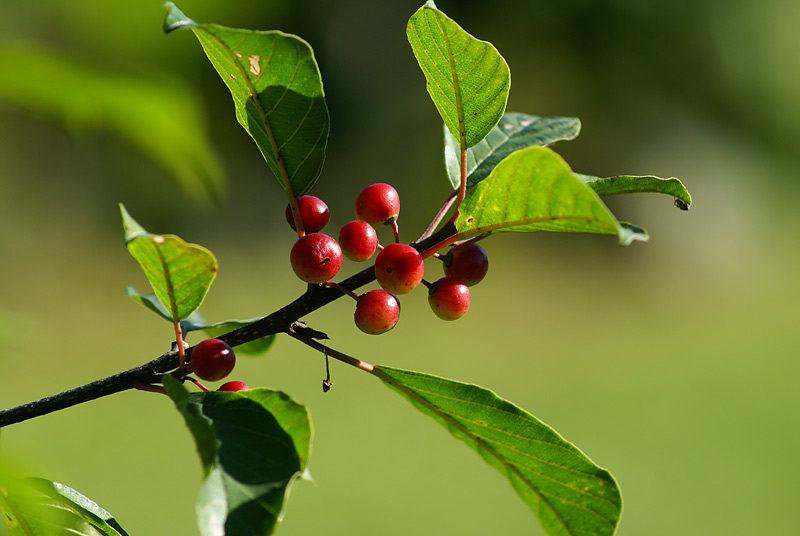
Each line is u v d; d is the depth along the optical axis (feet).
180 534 26.43
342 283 6.49
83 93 5.93
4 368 37.04
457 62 6.46
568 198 5.57
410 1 82.53
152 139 6.57
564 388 49.75
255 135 6.52
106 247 64.54
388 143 82.94
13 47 5.53
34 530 6.30
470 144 6.88
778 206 86.63
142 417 38.22
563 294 73.00
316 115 6.37
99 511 6.56
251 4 59.72
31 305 54.95
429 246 6.60
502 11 80.59
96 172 61.93
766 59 86.33
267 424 5.25
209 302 62.90
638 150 84.84
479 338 60.34
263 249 73.77
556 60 82.89
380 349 54.85
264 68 6.08
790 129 87.66
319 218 6.63
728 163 85.92
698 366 55.16
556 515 6.87
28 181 59.06
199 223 70.59
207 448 4.83
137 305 60.44
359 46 81.82
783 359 56.18
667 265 79.92
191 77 55.06
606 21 81.46
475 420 6.66
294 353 51.96
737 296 75.46
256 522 4.77
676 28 82.58
